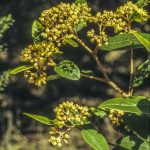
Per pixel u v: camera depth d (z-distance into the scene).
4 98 12.23
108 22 2.92
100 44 2.91
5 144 11.41
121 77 12.20
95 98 12.66
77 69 2.93
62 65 2.93
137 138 2.76
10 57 12.13
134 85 3.12
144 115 2.68
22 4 11.92
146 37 2.72
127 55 12.21
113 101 2.65
